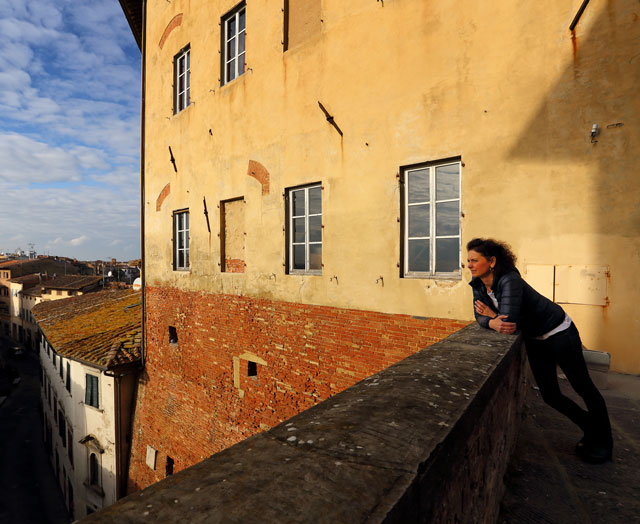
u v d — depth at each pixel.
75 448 14.33
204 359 8.45
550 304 2.57
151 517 0.73
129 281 61.44
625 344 3.64
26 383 42.78
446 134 4.70
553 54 3.98
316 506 0.77
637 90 3.55
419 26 4.93
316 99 6.07
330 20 5.87
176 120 9.39
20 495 21.31
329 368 5.88
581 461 2.54
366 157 5.44
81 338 13.05
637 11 3.54
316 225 6.24
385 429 1.16
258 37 7.05
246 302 7.34
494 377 1.85
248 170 7.31
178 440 9.12
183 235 9.51
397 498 0.81
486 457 1.76
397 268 5.12
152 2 10.45
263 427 6.95
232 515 0.73
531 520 1.99
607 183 3.69
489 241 2.75
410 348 4.96
